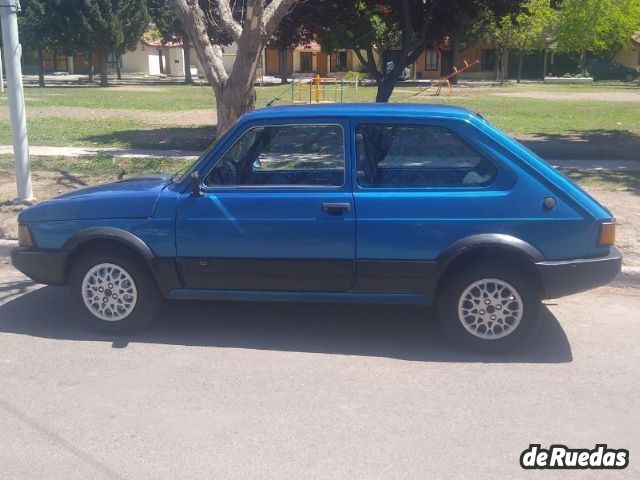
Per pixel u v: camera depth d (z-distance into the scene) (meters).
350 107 6.11
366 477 4.18
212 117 25.55
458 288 5.85
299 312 7.01
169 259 6.12
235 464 4.32
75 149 16.33
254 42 9.67
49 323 6.71
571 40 56.72
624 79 65.50
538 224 5.69
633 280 7.73
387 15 18.89
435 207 5.76
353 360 5.86
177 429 4.75
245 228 5.96
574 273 5.71
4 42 9.95
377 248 5.83
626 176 12.70
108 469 4.29
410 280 5.87
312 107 6.16
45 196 10.95
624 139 18.97
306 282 6.01
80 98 36.19
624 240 8.69
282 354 5.98
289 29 18.83
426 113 5.93
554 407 5.05
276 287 6.07
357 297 6.00
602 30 56.53
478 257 5.82
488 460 4.37
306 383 5.43
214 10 14.23
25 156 10.30
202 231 6.02
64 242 6.27
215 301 7.31
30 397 5.22
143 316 6.33
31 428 4.78
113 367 5.73
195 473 4.23
